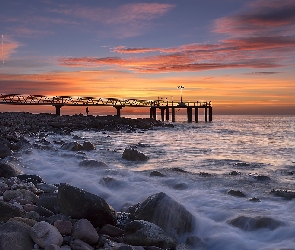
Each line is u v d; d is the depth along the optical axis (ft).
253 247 17.52
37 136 96.27
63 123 143.23
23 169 40.22
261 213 22.82
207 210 23.70
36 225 15.44
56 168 40.86
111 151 64.23
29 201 22.03
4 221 17.83
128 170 42.80
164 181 34.71
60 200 20.01
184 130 159.12
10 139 71.05
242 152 71.05
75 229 16.58
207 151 71.87
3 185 26.32
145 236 17.38
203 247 18.07
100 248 16.12
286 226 19.69
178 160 55.98
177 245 18.17
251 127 218.38
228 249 17.79
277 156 64.28
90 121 168.66
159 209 20.65
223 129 175.32
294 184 35.58
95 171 38.42
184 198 27.35
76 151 61.11
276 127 223.10
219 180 36.42
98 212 19.06
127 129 150.82
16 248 14.33
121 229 18.52
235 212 23.11
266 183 35.60
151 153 66.33
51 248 14.35
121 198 27.50
